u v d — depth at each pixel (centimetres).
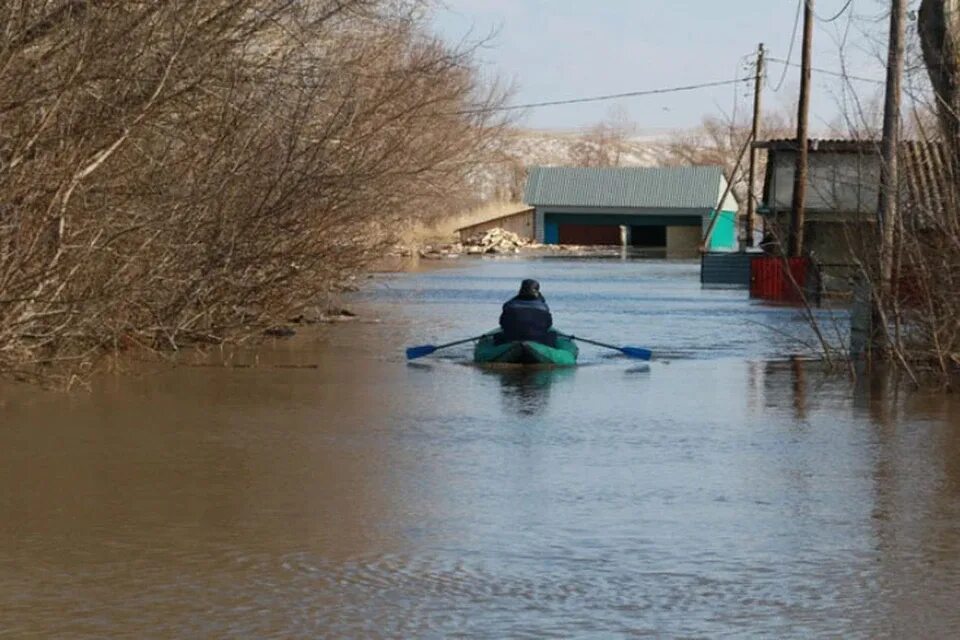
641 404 2247
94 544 1269
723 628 1024
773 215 5609
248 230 2642
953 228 2480
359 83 3170
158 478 1580
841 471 1653
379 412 2122
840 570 1191
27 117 2044
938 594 1117
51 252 2127
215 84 2456
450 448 1802
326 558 1222
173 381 2441
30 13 2056
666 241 12794
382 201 3362
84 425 1948
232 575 1164
